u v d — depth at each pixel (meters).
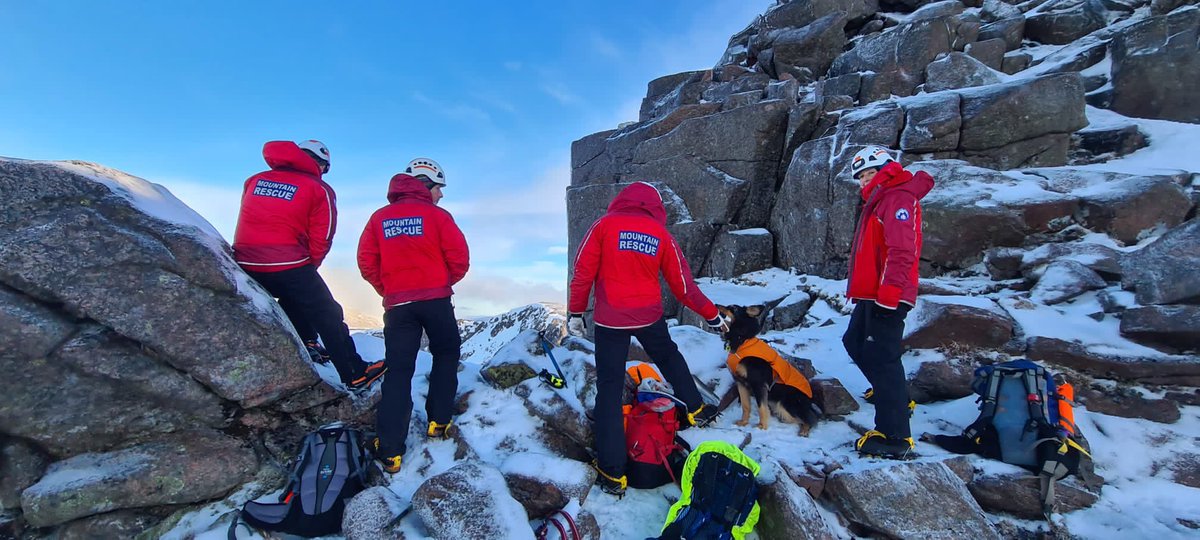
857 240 3.69
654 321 3.52
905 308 3.44
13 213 3.22
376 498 3.19
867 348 3.54
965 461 3.36
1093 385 4.10
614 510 3.33
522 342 5.02
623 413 3.58
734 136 8.84
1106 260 5.04
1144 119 7.50
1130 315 4.20
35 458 3.35
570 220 10.69
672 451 3.59
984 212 5.96
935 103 7.33
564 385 4.30
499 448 3.86
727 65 11.46
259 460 3.71
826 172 7.50
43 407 3.27
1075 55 8.84
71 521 3.25
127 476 3.29
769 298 7.25
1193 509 3.06
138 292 3.35
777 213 8.50
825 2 11.52
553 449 3.88
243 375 3.58
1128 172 6.11
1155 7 8.77
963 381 4.30
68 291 3.23
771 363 4.02
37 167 3.33
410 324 3.73
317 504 3.23
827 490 3.27
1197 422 3.73
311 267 4.05
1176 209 5.53
